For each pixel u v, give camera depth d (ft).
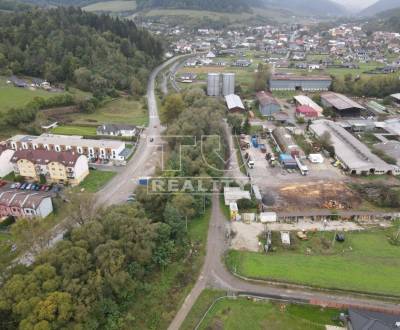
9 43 625.82
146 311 188.96
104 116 505.25
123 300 187.42
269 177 328.90
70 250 183.21
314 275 213.05
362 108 503.61
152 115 512.22
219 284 207.00
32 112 452.35
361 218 269.64
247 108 535.19
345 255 232.12
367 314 176.76
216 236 249.14
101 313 173.17
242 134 432.25
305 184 315.99
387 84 610.65
